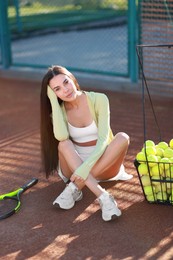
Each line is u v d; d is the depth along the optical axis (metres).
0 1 7.29
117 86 6.45
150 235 3.08
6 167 4.19
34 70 7.45
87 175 3.32
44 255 2.94
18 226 3.26
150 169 3.35
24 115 5.69
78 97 3.53
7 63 7.65
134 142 4.64
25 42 10.56
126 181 3.80
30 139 4.88
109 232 3.14
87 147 3.62
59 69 3.47
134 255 2.89
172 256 2.86
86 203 3.51
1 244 3.07
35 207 3.50
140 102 5.92
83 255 2.92
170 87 5.95
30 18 12.30
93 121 3.55
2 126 5.33
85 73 7.07
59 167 3.71
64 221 3.29
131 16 6.08
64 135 3.43
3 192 3.75
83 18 12.25
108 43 9.89
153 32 5.87
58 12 12.70
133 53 6.24
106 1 13.86
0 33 7.49
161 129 4.98
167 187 3.34
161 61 5.89
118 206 3.44
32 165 4.21
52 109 3.46
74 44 9.98
